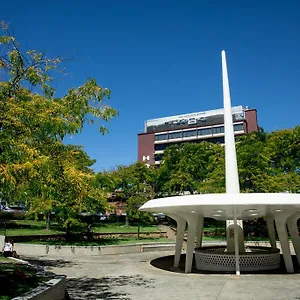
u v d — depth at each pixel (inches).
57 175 395.9
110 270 661.3
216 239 1309.1
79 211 1029.8
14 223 1539.1
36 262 786.8
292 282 503.5
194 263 770.8
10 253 727.7
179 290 449.1
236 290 444.5
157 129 3774.6
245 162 1255.5
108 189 1131.3
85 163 999.0
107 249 970.1
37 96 419.2
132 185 1427.2
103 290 453.1
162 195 1870.1
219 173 1342.3
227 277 556.7
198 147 1828.2
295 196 509.7
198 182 1686.8
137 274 606.5
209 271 644.7
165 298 398.0
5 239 905.5
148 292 437.1
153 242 1155.3
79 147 950.4
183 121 3646.7
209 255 664.4
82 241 1127.0
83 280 542.9
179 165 1795.0
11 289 337.1
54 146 418.0
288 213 594.9
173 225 1811.0
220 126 3380.9
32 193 355.3
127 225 1704.0
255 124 3147.1
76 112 455.2
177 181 1727.4
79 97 468.8
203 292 433.4
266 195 507.5
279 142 1398.9
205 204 508.1
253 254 644.1
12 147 343.9
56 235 1173.7
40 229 1397.6
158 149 3627.0
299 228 1293.1
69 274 610.2
